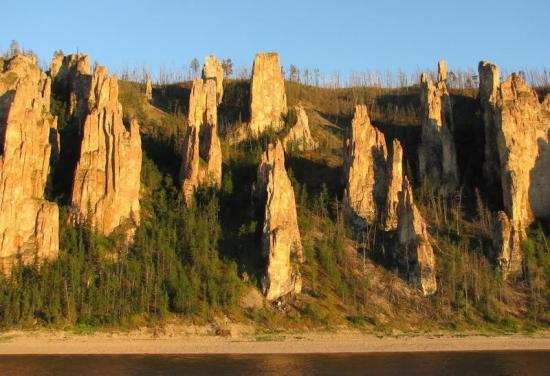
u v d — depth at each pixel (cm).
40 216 13625
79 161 14888
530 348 11962
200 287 13412
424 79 18650
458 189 17300
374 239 15325
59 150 16100
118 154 14988
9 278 12912
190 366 10150
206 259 13988
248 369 9956
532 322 13325
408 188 15112
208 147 16888
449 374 9744
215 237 14662
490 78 18238
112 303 12694
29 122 14288
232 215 15700
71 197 14662
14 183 13638
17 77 16238
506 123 16638
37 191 14138
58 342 11631
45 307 12525
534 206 16450
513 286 14350
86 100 17650
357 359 10906
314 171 18088
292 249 14475
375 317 13262
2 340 11569
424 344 12156
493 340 12444
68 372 9569
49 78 17612
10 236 13350
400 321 13212
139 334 12219
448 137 17812
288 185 14850
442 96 18512
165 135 18738
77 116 17512
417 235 14562
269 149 16112
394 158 16175
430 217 16150
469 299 13862
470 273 14438
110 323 12381
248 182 16938
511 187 15988
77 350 11294
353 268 14512
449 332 12888
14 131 13988
